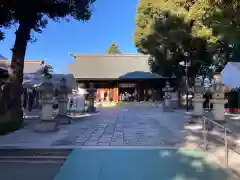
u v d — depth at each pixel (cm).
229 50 2394
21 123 1439
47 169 763
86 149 920
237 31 879
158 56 2839
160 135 1173
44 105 1289
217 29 920
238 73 2262
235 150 884
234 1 689
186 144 988
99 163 798
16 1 1311
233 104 2372
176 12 1598
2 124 1239
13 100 1426
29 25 1472
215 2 722
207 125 1225
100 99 4191
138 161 810
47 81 1328
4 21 1484
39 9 1423
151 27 2414
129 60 4475
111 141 1046
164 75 3319
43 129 1263
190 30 1925
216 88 1391
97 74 4206
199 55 2580
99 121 1705
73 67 4350
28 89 2669
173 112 2447
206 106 2691
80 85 4194
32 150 917
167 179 678
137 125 1506
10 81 1455
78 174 720
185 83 2909
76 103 2445
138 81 4134
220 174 701
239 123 1525
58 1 1473
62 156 870
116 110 2750
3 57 2253
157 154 869
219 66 2792
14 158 851
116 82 4178
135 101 4062
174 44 2467
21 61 1502
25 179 687
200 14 834
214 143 998
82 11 1536
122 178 692
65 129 1357
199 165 771
